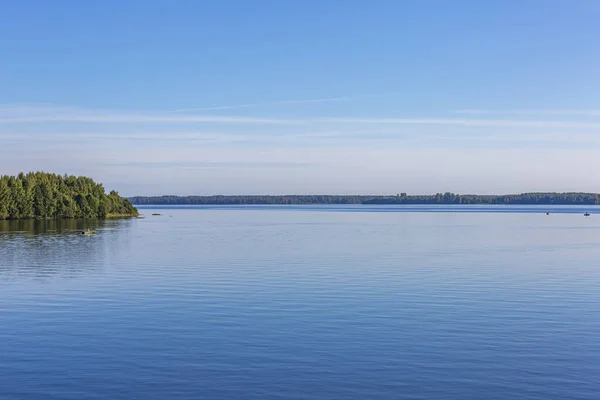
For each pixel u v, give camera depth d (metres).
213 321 27.59
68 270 45.84
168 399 18.23
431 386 19.30
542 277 42.12
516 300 33.00
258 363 21.41
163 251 62.31
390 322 27.48
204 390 18.92
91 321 27.56
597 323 27.41
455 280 40.50
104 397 18.38
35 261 52.19
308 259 54.16
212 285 38.12
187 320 27.78
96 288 36.91
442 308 30.72
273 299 33.09
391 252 61.47
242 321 27.61
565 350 23.06
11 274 43.47
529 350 23.03
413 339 24.52
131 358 21.95
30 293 35.03
